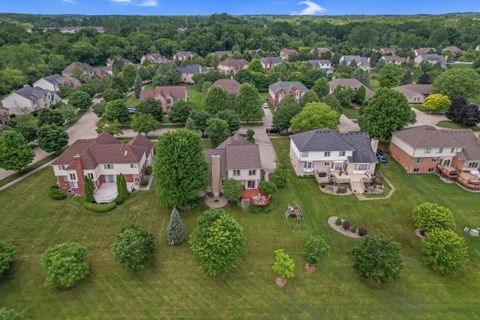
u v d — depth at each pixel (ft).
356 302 103.14
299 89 330.95
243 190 162.30
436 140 185.26
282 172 167.94
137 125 237.45
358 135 191.11
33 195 160.86
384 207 154.92
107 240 130.00
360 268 107.55
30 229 135.44
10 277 110.52
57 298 103.14
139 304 101.76
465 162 182.50
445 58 576.61
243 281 110.83
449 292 107.04
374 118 217.77
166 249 125.29
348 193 166.91
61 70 472.85
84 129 265.13
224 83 357.82
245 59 572.92
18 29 565.53
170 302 102.58
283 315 98.53
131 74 436.76
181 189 142.72
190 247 118.52
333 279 111.86
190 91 412.77
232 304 102.12
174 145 139.85
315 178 181.47
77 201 156.25
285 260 107.76
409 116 215.72
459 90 318.86
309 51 629.51
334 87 366.43
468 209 153.28
